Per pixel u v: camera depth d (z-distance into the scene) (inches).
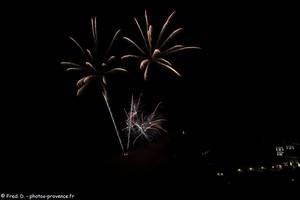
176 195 333.1
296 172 351.9
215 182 354.0
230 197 320.8
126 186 368.2
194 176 374.3
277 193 318.0
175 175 384.2
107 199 336.8
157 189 351.3
